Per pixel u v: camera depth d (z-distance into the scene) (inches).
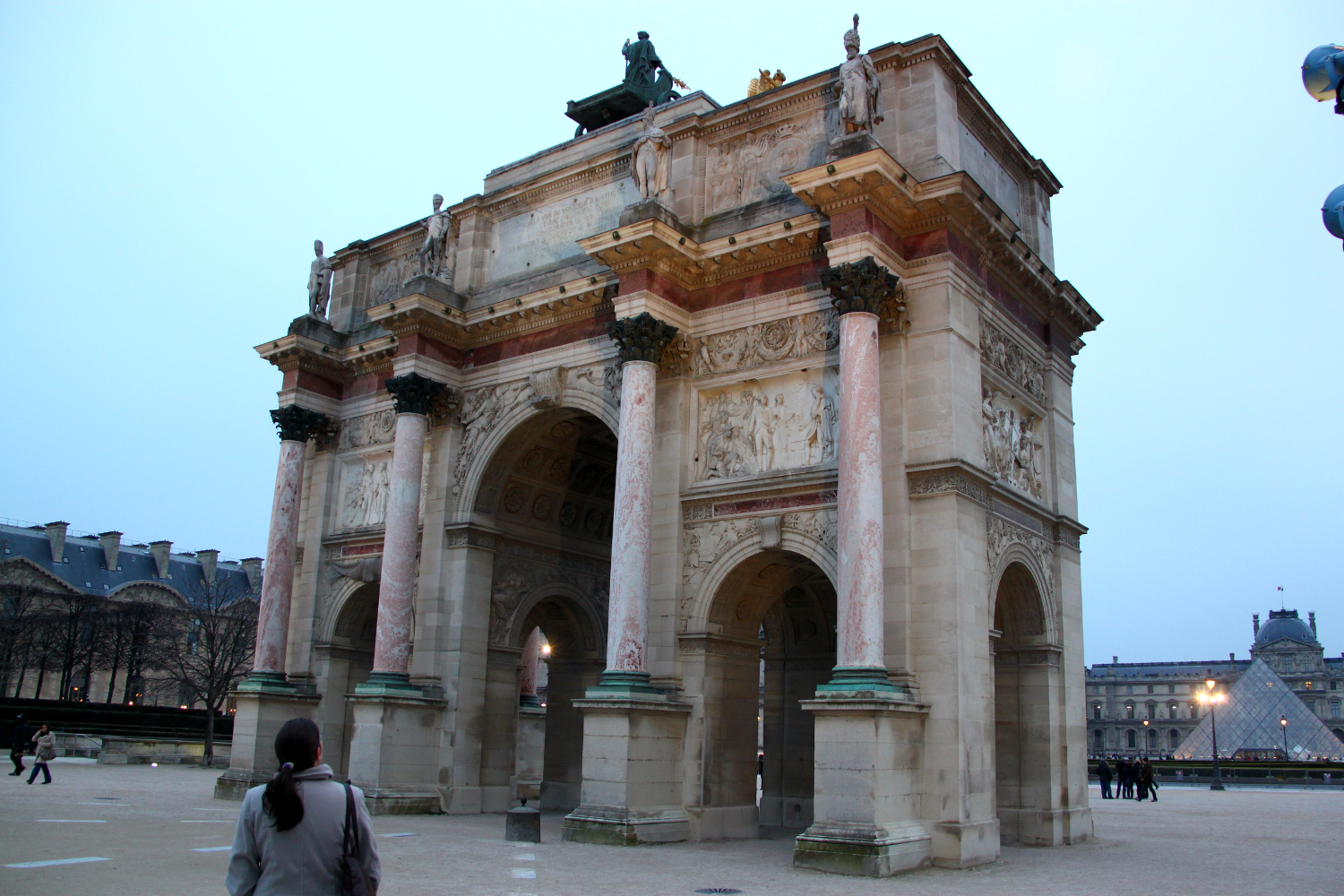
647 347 1381.6
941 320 1258.0
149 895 730.2
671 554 1368.1
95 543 6348.4
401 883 842.8
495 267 1784.0
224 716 3870.6
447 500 1653.5
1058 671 1445.6
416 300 1636.3
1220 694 6889.8
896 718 1092.5
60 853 922.1
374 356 1863.9
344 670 1807.3
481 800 1573.6
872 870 1002.1
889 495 1226.0
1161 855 1259.8
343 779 1775.3
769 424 1358.3
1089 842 1412.4
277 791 332.2
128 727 3560.5
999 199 1578.5
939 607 1171.9
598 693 1262.3
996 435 1381.6
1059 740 1416.1
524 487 1712.6
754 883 930.1
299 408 1859.0
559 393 1569.9
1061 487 1524.4
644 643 1304.1
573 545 1812.3
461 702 1562.5
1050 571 1485.0
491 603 1642.5
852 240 1232.8
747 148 1525.6
